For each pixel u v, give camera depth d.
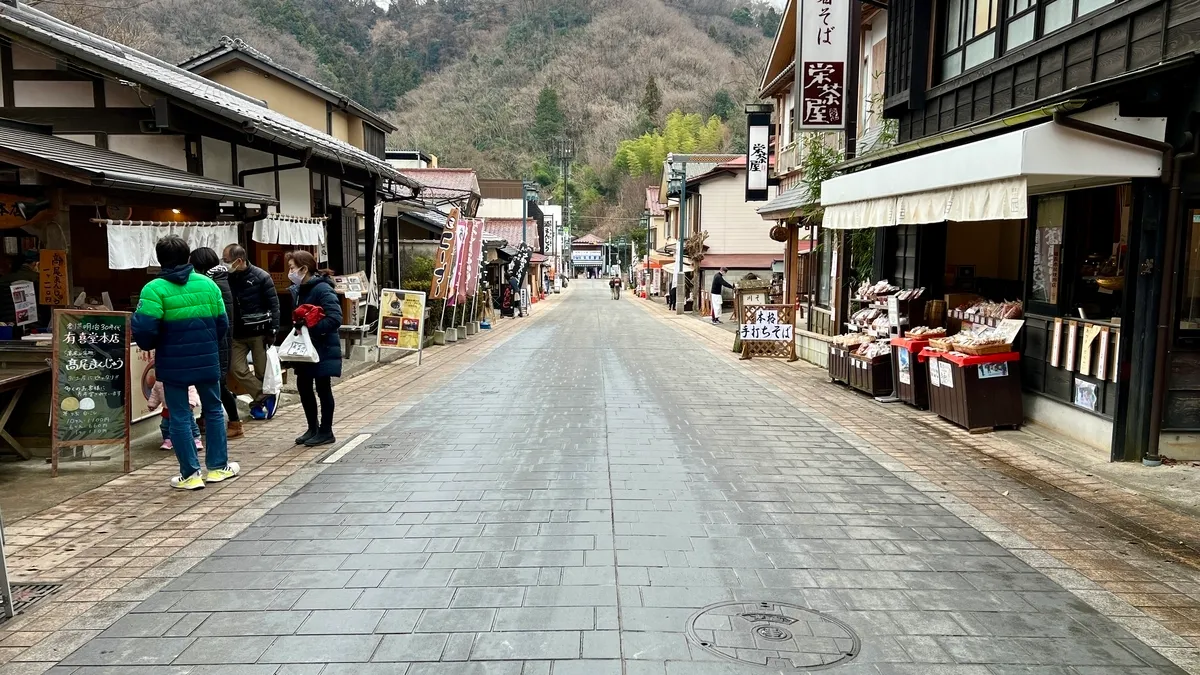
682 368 14.16
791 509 5.67
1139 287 6.89
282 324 9.56
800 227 19.12
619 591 4.21
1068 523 5.42
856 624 3.86
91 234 9.59
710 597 4.15
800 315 19.91
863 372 10.95
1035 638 3.74
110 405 6.55
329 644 3.62
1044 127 6.50
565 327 25.88
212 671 3.39
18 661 3.49
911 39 10.73
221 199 8.65
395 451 7.42
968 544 4.99
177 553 4.77
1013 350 8.72
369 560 4.64
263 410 8.88
